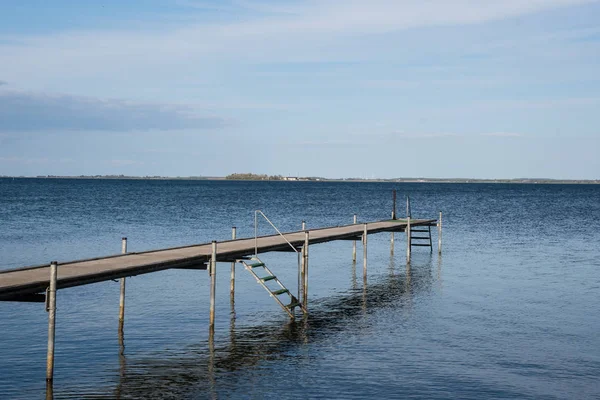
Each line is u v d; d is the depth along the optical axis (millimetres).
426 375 15891
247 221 62781
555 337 19656
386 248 43938
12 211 71438
